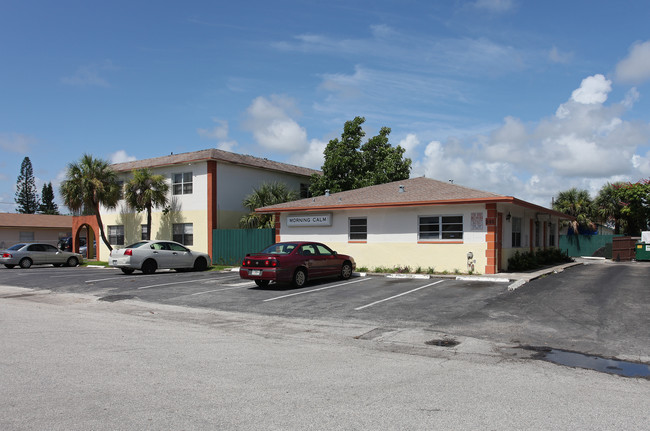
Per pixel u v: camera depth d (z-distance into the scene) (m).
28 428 4.24
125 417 4.52
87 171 26.94
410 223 18.91
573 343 7.82
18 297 14.38
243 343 7.92
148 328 9.22
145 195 26.12
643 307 10.71
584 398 5.16
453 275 16.91
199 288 15.38
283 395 5.19
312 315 10.73
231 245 24.64
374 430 4.24
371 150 33.59
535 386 5.59
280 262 14.45
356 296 13.12
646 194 31.98
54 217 45.62
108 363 6.48
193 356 6.95
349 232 20.47
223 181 26.36
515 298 12.14
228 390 5.35
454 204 17.77
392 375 6.03
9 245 41.31
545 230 25.38
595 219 34.19
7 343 7.70
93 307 12.27
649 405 4.95
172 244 21.23
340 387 5.49
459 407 4.84
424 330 9.00
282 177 30.55
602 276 16.94
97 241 32.44
